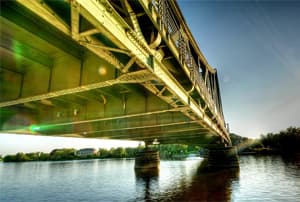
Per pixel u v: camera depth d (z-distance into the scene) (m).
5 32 5.57
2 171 52.56
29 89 7.98
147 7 5.55
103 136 23.38
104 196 16.34
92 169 50.75
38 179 31.17
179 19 11.21
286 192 14.63
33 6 3.20
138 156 37.53
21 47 6.46
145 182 22.56
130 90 10.86
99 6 3.67
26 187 22.94
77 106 13.27
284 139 99.69
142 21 6.27
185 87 11.33
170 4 10.12
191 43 14.63
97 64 6.80
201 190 16.45
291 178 20.72
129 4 5.39
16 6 4.83
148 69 5.77
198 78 12.51
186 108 10.48
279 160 50.53
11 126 13.58
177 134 24.50
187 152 123.06
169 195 15.29
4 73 8.24
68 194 18.00
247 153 99.69
